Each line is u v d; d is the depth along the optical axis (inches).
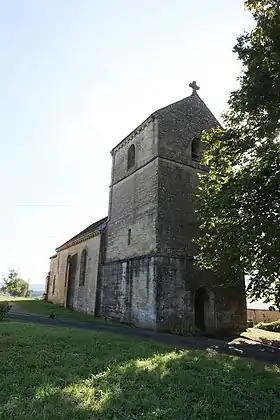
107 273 963.3
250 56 504.1
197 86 1004.6
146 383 254.7
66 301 1220.5
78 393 221.6
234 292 831.7
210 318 787.4
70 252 1331.2
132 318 793.6
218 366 320.8
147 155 887.7
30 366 286.0
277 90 461.1
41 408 193.8
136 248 845.8
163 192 812.6
